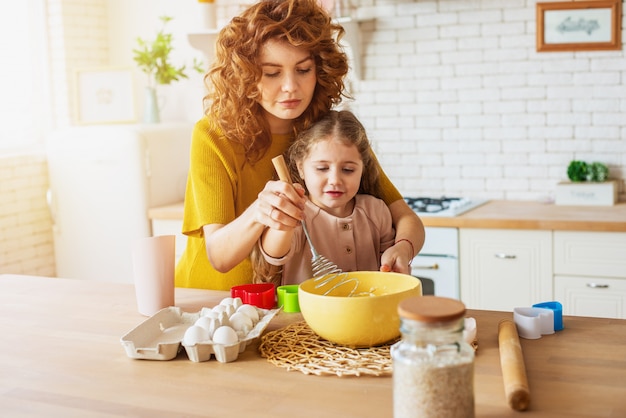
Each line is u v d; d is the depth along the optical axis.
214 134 2.01
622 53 3.53
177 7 4.38
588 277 3.19
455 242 3.36
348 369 1.34
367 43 3.96
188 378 1.36
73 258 4.18
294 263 1.94
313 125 1.96
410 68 3.90
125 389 1.32
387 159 4.02
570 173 3.59
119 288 2.06
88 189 4.06
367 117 4.02
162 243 1.76
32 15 4.44
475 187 3.87
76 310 1.84
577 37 3.59
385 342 1.48
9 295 2.01
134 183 3.93
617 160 3.61
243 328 1.53
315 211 1.95
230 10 4.17
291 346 1.48
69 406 1.26
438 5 3.80
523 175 3.77
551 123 3.69
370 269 1.99
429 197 3.94
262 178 2.06
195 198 1.99
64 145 4.08
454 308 1.05
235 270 2.15
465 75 3.80
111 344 1.58
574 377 1.29
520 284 3.29
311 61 1.94
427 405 1.05
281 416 1.18
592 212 3.33
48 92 4.48
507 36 3.71
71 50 4.43
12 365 1.47
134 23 4.51
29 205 4.21
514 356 1.31
